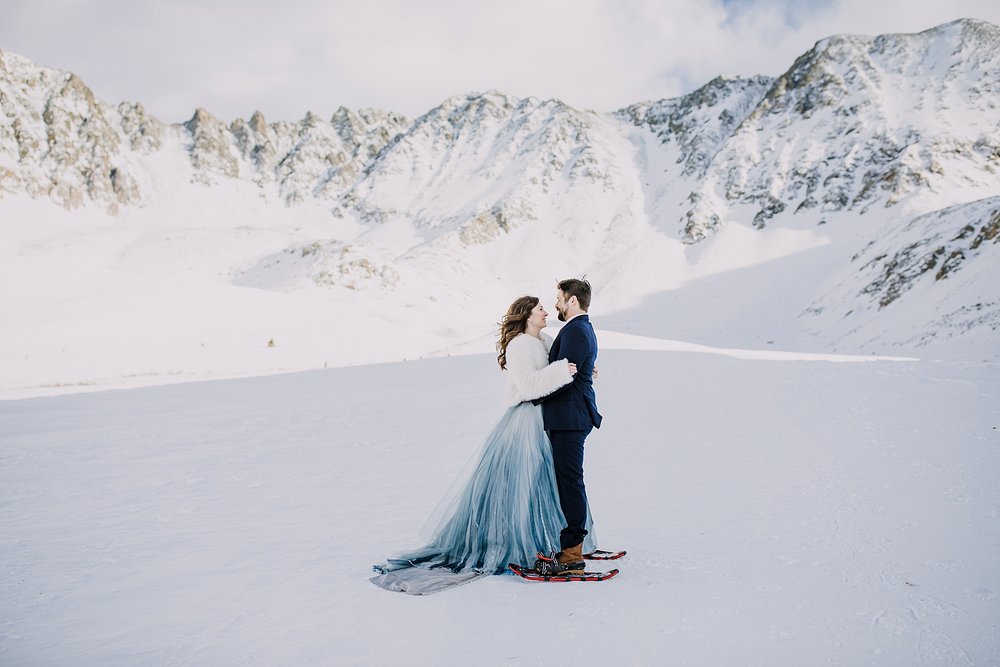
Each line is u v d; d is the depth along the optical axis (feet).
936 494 15.74
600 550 12.80
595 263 517.96
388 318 293.43
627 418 29.89
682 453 22.18
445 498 13.53
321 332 177.06
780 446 22.45
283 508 16.80
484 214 592.19
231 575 11.71
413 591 10.75
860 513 14.53
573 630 9.09
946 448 20.71
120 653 8.53
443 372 62.80
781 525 13.96
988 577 10.68
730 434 25.13
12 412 44.42
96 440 28.86
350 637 8.98
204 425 32.68
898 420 25.91
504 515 12.22
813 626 9.07
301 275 396.16
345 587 11.03
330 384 55.36
